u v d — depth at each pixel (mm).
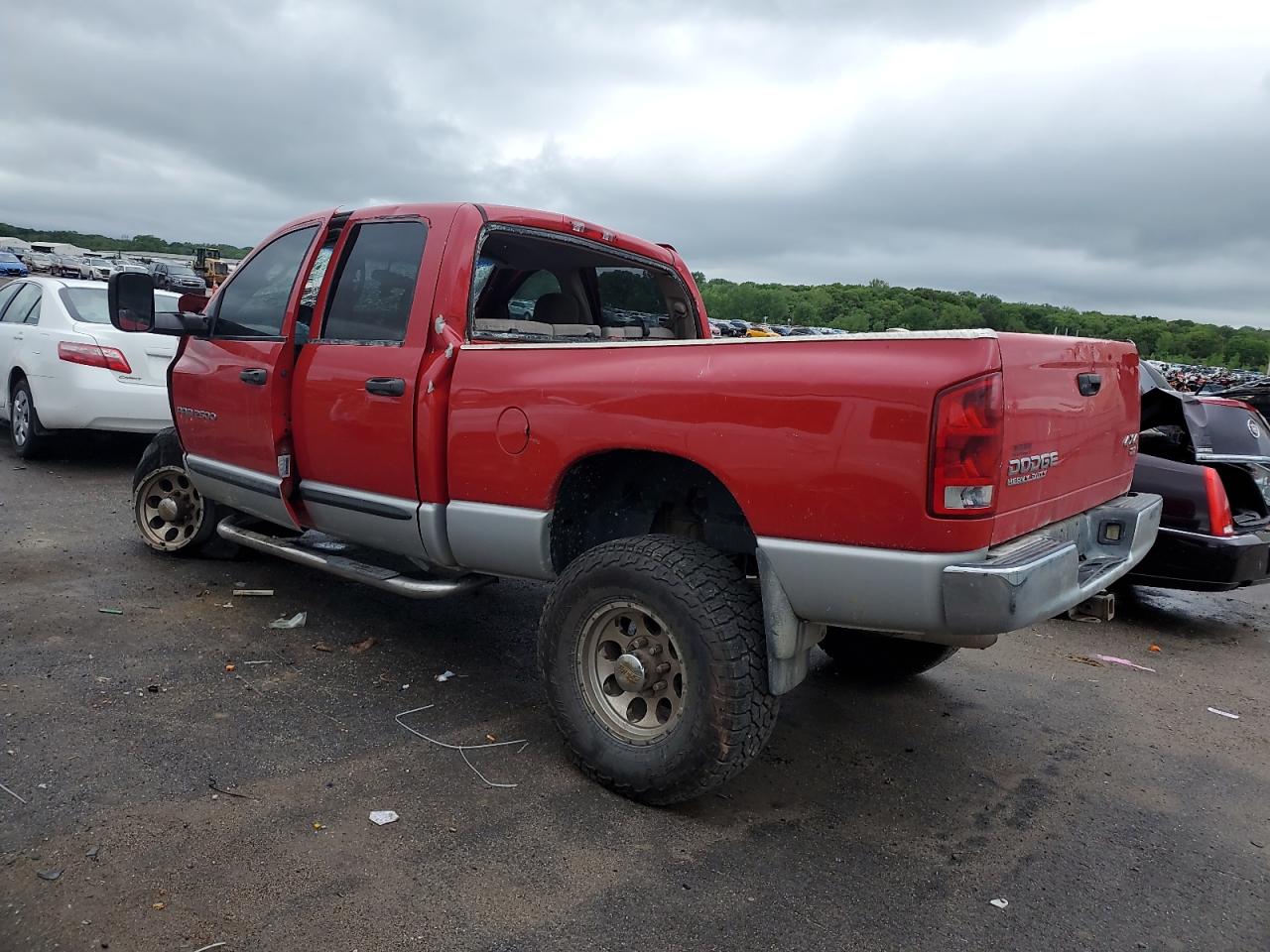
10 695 3605
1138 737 4180
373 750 3422
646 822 3059
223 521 5133
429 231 3904
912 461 2568
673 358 3064
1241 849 3201
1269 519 6051
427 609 5145
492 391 3504
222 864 2627
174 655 4164
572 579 3217
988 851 3068
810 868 2875
